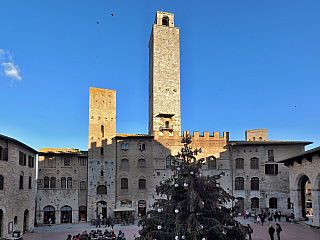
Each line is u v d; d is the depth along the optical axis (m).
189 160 27.34
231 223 23.53
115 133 60.09
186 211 24.00
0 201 33.47
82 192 57.53
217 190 25.33
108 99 61.19
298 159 45.25
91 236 36.31
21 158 40.62
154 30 67.62
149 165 58.56
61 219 55.41
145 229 24.34
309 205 70.19
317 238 35.28
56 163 56.78
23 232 42.78
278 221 49.38
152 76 67.38
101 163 58.34
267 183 57.28
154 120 64.38
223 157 59.00
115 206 57.12
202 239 20.91
